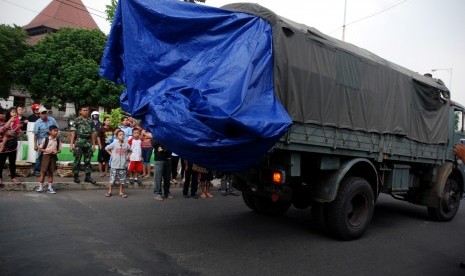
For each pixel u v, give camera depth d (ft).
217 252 15.10
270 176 15.79
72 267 12.15
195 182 27.96
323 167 17.22
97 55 89.71
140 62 14.38
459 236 21.01
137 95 14.35
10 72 97.96
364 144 19.08
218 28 14.58
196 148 12.10
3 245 13.82
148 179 34.17
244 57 13.60
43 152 24.38
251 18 14.65
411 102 22.70
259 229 19.31
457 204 26.55
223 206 24.97
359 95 18.72
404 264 15.25
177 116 12.21
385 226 22.61
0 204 20.17
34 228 16.16
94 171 36.24
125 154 26.12
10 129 25.48
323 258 15.31
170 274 12.32
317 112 16.31
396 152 21.45
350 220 18.69
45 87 90.12
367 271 14.12
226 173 16.87
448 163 25.70
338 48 17.65
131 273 12.06
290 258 15.03
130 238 15.94
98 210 20.83
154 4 14.53
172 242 15.93
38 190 24.73
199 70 13.89
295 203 19.72
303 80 15.62
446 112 26.21
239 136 12.37
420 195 25.48
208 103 12.13
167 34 14.65
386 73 20.65
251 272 13.15
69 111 120.37
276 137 13.10
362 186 18.47
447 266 15.34
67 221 17.76
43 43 91.81
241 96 12.53
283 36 14.85
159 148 25.72
